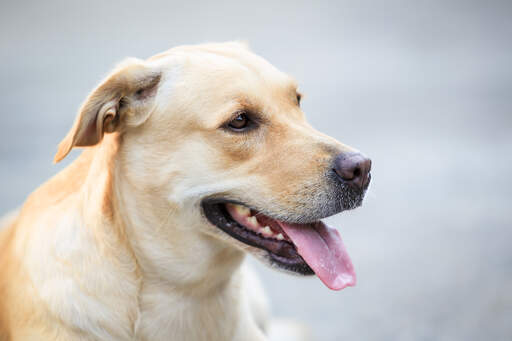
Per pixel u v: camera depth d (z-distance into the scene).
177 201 3.65
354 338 5.84
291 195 3.63
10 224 4.57
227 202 3.74
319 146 3.69
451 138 11.86
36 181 9.37
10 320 3.83
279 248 3.74
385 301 6.55
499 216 8.65
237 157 3.66
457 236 8.07
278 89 3.88
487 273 7.07
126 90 3.70
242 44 4.38
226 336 4.00
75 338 3.58
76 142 3.59
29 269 3.78
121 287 3.65
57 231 3.79
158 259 3.71
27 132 11.71
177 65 3.80
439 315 6.22
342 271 3.62
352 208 3.71
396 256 7.57
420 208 9.02
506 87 15.37
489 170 10.30
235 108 3.63
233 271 3.96
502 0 25.42
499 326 5.95
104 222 3.65
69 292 3.60
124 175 3.72
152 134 3.69
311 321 6.19
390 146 11.38
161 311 3.75
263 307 5.22
